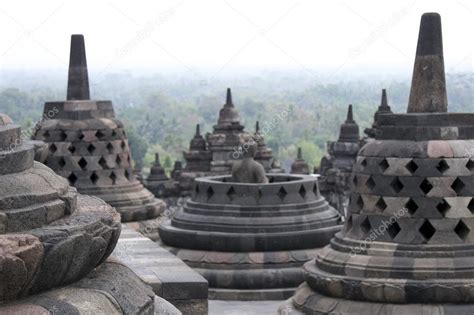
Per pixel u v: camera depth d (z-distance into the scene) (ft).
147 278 38.65
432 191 43.45
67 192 20.70
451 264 42.45
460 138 44.60
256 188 67.56
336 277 43.91
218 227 67.21
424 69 45.65
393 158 44.27
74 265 19.04
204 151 144.36
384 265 43.09
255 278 65.16
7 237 17.66
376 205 44.57
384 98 105.81
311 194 69.56
